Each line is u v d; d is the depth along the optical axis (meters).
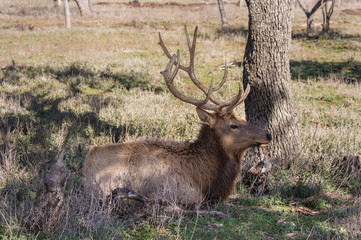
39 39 29.06
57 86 16.88
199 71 19.59
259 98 8.98
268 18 8.56
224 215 6.80
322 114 13.50
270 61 8.79
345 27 35.28
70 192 6.61
